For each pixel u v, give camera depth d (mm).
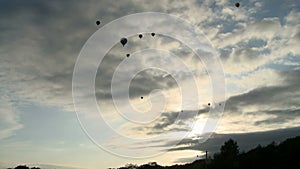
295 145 84688
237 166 93625
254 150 96000
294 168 79250
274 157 87062
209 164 102312
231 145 101562
